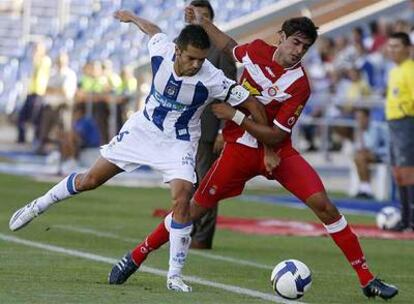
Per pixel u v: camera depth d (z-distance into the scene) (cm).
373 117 4006
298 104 1647
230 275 1859
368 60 4816
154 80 1612
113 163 1658
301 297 1606
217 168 1706
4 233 2372
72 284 1645
